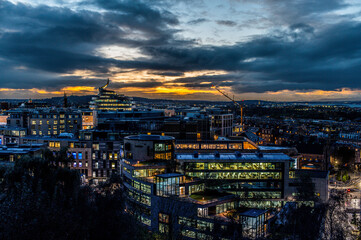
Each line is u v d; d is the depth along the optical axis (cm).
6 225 3678
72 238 4316
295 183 12825
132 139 13662
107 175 17875
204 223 10031
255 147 17488
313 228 9306
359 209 13312
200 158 13075
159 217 10612
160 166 12444
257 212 10394
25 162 7881
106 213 5847
